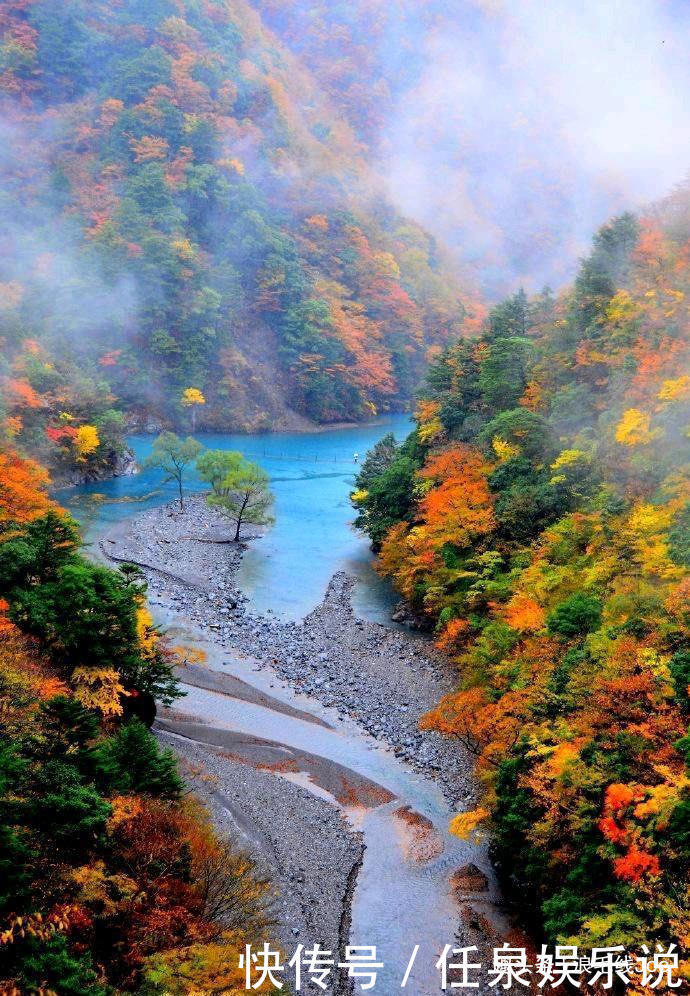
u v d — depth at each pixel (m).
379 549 75.75
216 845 27.94
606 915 24.09
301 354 158.00
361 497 76.12
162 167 150.00
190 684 48.81
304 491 102.00
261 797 36.81
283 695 48.59
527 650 37.72
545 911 26.31
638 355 53.59
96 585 33.91
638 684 28.53
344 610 61.97
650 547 39.00
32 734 24.61
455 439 67.69
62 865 21.83
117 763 26.73
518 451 57.09
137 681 36.38
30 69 165.62
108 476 104.62
